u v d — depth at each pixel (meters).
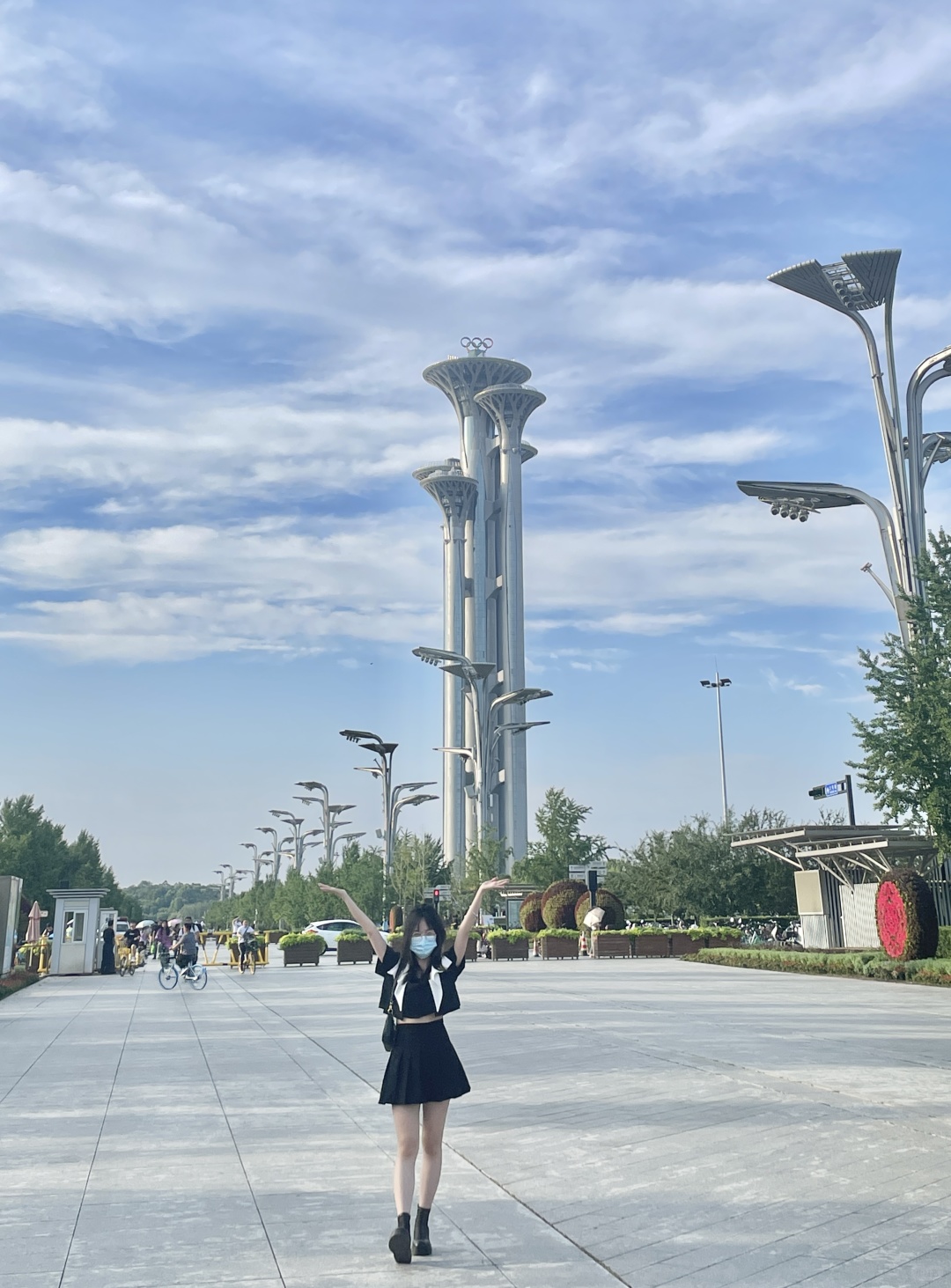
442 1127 5.39
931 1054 11.96
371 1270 4.98
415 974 5.51
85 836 89.56
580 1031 14.51
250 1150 7.57
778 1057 11.70
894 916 25.11
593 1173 6.75
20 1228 5.67
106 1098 9.77
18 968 29.42
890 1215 5.79
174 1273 4.95
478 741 70.31
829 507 35.53
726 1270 4.95
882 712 24.34
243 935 34.12
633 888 51.84
